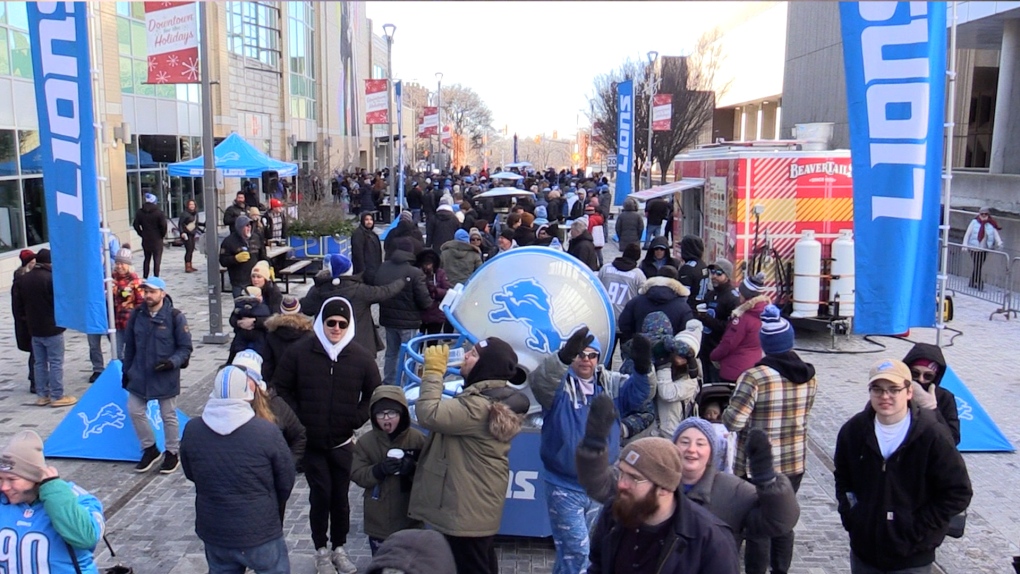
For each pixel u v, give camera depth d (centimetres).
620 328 783
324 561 565
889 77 704
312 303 805
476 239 1347
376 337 827
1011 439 856
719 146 1717
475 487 447
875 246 729
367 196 3183
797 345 1293
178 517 657
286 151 3903
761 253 1271
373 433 501
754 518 376
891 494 404
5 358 1168
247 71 3428
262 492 438
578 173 4838
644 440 312
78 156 766
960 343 1304
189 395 980
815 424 899
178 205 2823
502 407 443
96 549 599
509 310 650
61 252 789
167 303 743
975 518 669
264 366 658
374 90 2942
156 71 1211
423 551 262
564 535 483
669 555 304
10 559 378
